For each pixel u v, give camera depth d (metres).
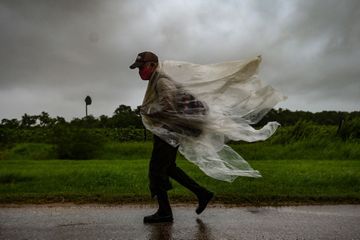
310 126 20.08
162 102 5.16
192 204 6.39
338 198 6.80
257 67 5.48
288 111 31.42
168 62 5.37
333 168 10.26
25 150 22.69
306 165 11.14
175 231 4.86
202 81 5.35
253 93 5.51
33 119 35.00
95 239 4.52
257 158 17.14
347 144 17.78
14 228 4.95
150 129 5.23
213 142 5.38
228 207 6.21
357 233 4.86
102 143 20.34
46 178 8.55
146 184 7.85
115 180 8.15
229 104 5.45
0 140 25.45
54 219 5.39
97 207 6.12
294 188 7.58
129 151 20.97
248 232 4.85
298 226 5.14
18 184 8.03
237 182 8.16
